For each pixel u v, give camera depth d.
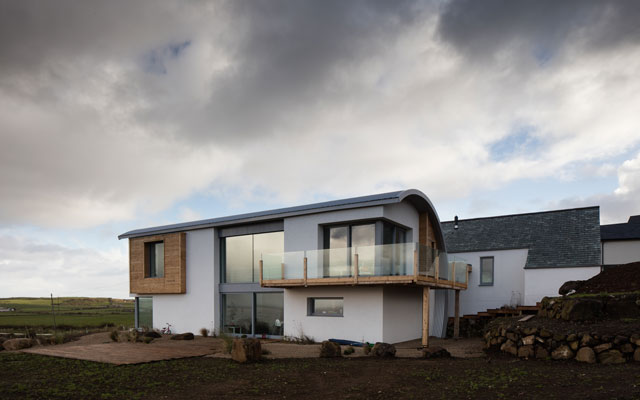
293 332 15.04
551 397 5.49
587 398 5.29
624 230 18.94
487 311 18.08
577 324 8.93
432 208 16.64
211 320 17.47
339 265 13.67
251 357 9.59
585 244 17.83
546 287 17.34
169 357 10.13
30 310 45.16
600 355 7.82
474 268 20.48
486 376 7.10
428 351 9.94
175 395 6.47
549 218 20.75
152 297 20.09
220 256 18.06
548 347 8.56
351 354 10.82
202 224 18.00
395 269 12.71
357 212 13.89
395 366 8.63
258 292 16.70
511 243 19.86
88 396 6.35
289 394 6.50
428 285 13.16
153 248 20.33
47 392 6.48
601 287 11.98
